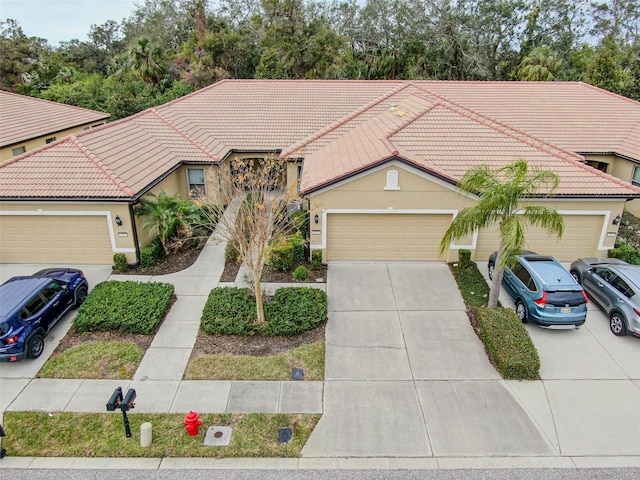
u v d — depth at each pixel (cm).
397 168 1563
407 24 4703
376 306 1433
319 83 2791
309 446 948
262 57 4241
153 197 1781
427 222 1650
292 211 1853
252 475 884
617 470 905
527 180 1235
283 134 2395
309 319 1316
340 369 1169
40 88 4334
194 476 880
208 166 2106
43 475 880
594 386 1122
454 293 1507
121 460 912
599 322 1373
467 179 1278
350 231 1669
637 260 1670
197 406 1043
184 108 2577
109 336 1271
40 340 1198
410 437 973
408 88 2527
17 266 1642
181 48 4628
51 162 1669
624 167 2197
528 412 1042
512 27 4688
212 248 1809
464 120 1981
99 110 3781
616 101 2497
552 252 1723
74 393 1074
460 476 888
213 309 1347
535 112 2419
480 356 1223
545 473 895
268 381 1121
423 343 1270
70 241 1631
